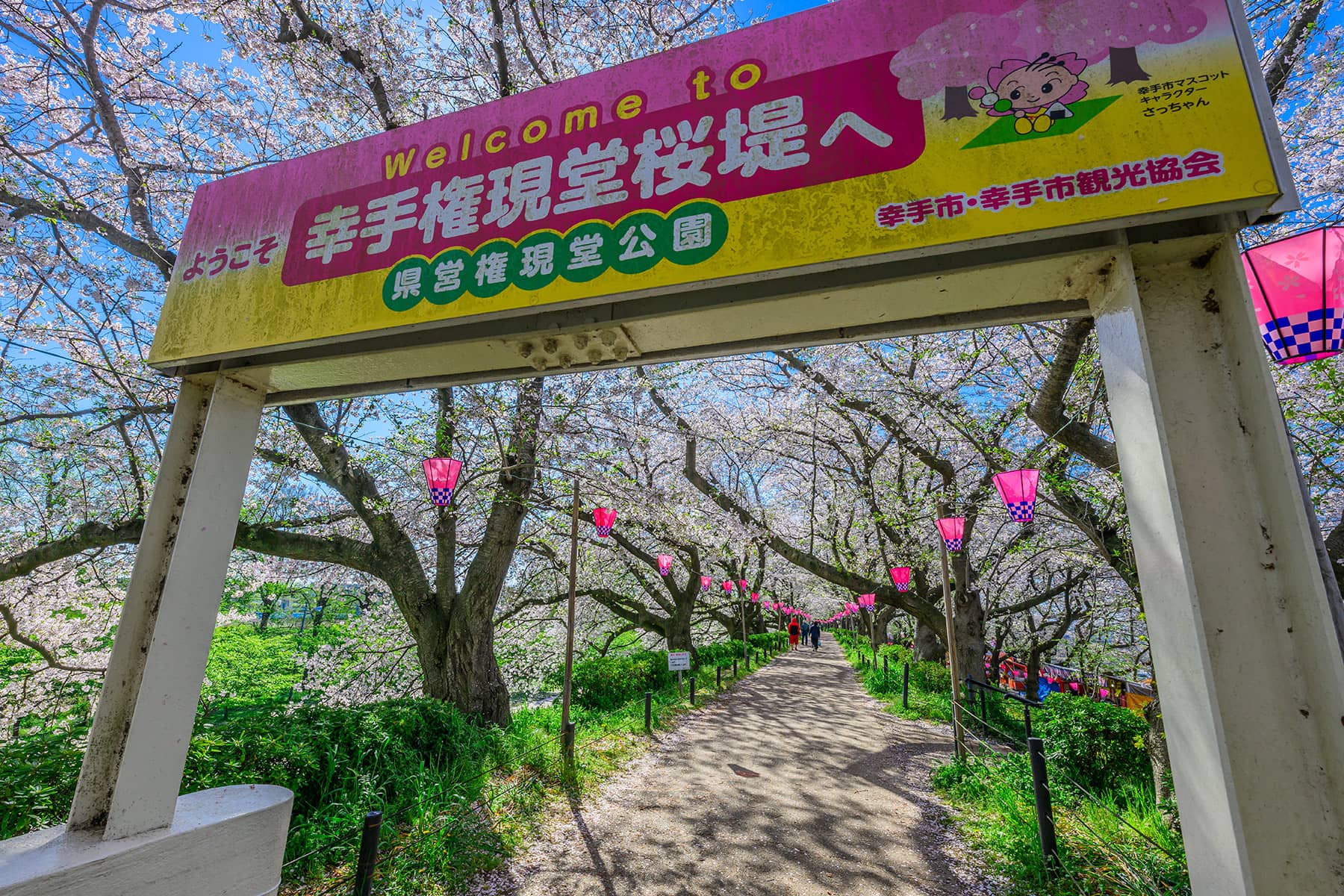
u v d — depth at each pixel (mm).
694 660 15594
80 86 5594
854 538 13086
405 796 4871
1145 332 1417
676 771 6793
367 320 1980
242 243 2268
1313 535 1563
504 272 1882
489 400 7246
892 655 17688
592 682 10156
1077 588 14133
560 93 2035
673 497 10781
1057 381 3906
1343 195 5453
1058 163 1491
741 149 1763
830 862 4480
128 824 1723
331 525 9266
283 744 4387
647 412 9906
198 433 2223
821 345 1983
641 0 7164
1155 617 1344
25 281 5891
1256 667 1252
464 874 4078
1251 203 1355
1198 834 1229
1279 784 1194
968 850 4555
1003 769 5520
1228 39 1479
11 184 5246
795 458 13023
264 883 1959
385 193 2133
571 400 8156
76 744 3869
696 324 1912
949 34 1688
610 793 5871
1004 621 16781
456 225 1997
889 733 8883
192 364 2236
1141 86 1495
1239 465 1356
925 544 10992
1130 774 5121
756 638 23172
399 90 7105
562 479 8117
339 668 9562
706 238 1709
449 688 6867
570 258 1824
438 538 7266
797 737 8617
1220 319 1455
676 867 4383
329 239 2143
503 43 7023
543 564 12922
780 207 1668
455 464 4629
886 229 1562
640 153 1862
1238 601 1285
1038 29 1614
